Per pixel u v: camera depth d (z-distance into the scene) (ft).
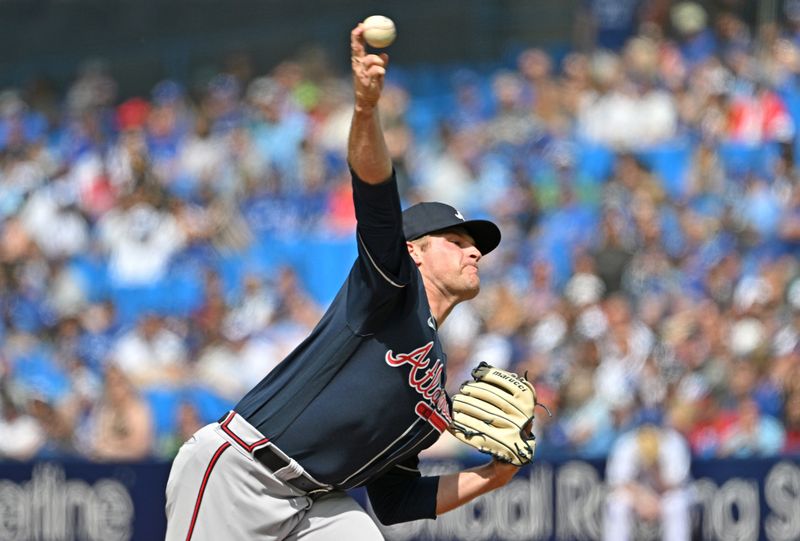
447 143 150.20
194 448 45.85
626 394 107.65
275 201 148.15
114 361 122.42
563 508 88.02
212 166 152.66
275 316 128.67
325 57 169.48
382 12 175.73
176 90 172.96
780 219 132.46
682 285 122.72
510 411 47.98
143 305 139.13
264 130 156.04
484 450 47.26
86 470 90.68
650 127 146.92
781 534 88.22
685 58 152.56
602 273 123.85
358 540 46.21
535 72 157.07
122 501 90.12
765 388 108.58
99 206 148.36
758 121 143.64
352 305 44.16
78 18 184.44
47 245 145.48
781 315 117.08
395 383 44.55
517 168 144.87
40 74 179.01
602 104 149.48
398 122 151.64
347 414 44.45
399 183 147.23
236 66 173.99
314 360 44.83
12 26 184.96
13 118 167.02
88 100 173.27
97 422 115.24
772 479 88.74
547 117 151.23
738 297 119.65
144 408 114.73
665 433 89.92
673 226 130.00
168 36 181.06
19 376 123.75
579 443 104.83
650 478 88.89
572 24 169.68
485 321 120.88
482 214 139.85
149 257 141.79
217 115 160.25
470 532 87.35
